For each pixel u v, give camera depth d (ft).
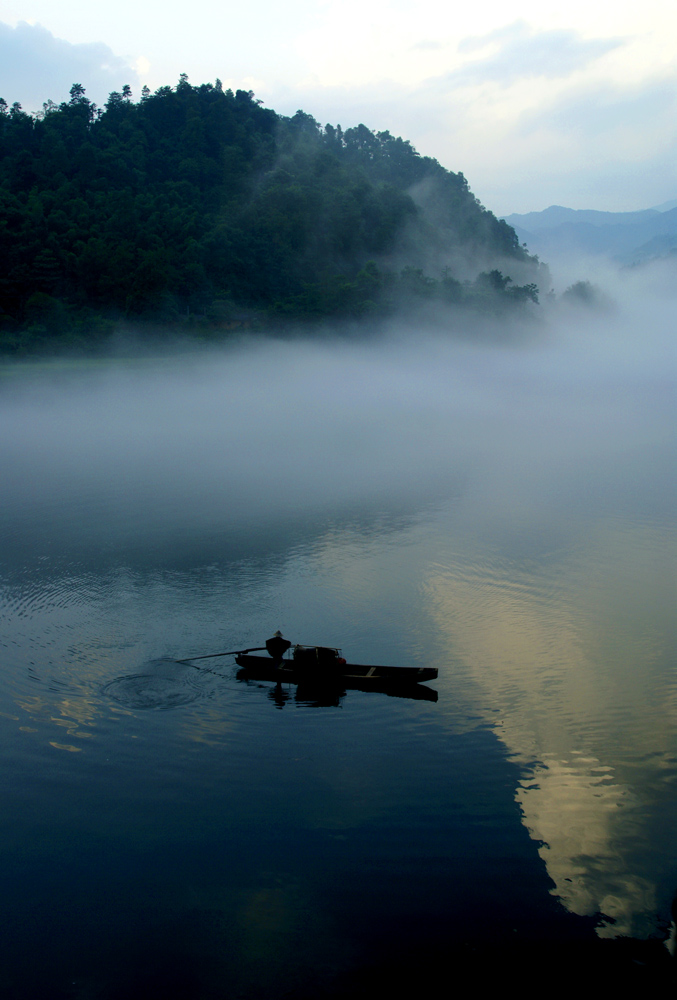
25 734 71.36
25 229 592.19
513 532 140.67
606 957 47.47
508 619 99.71
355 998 45.11
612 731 72.18
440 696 79.46
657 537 136.46
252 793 63.36
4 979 46.26
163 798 62.49
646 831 58.59
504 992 45.50
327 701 78.74
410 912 51.16
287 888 53.16
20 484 189.57
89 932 49.60
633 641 91.97
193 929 50.14
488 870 54.90
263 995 45.34
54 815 60.34
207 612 101.86
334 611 102.42
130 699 78.23
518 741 70.90
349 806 61.67
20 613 101.24
